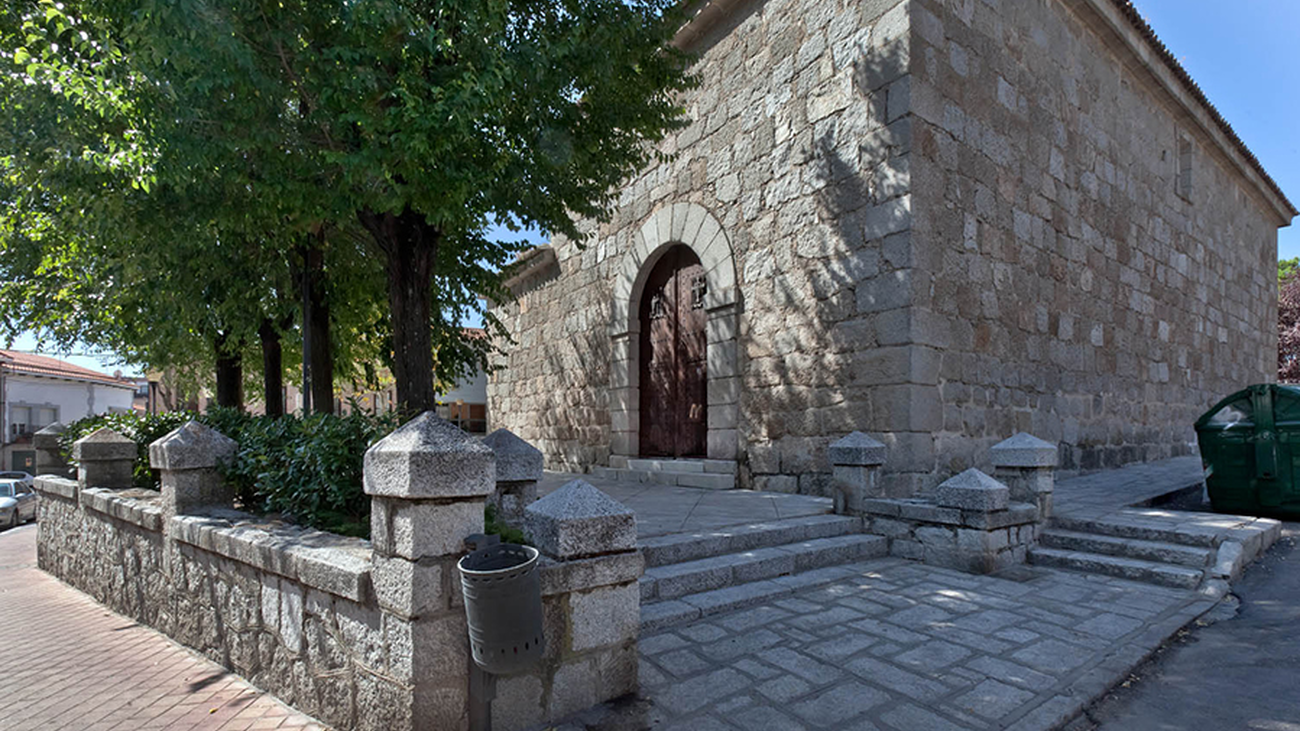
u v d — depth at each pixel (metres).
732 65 9.07
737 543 5.24
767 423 8.19
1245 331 14.14
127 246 6.57
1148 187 10.79
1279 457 6.16
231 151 4.57
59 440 7.41
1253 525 5.64
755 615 4.20
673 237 10.05
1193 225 12.19
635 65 6.62
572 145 6.20
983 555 5.17
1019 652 3.54
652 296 10.96
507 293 9.34
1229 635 3.79
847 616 4.16
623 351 11.15
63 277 8.93
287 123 4.93
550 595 2.81
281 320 8.78
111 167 4.46
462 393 22.36
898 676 3.25
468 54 4.60
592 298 12.26
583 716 2.86
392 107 4.28
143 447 6.61
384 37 4.56
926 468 6.52
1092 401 9.05
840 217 7.33
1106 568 5.11
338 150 4.95
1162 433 10.70
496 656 2.42
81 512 5.96
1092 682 3.15
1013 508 5.56
